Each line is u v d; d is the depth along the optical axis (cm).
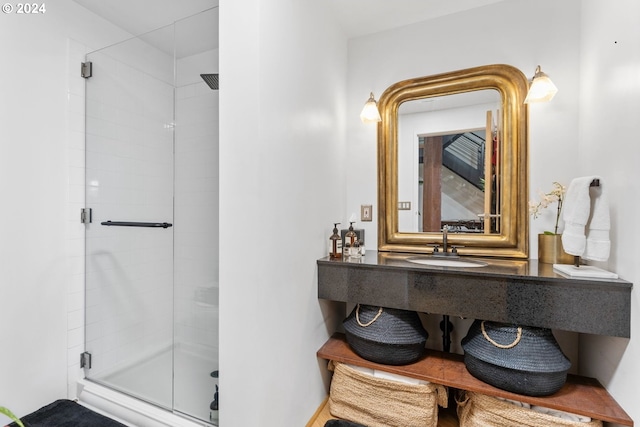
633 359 116
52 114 181
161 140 188
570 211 139
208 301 178
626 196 120
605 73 138
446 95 199
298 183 156
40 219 176
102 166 198
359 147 222
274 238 136
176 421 162
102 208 198
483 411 143
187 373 180
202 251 180
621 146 124
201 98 179
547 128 176
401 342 158
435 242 199
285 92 143
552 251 162
